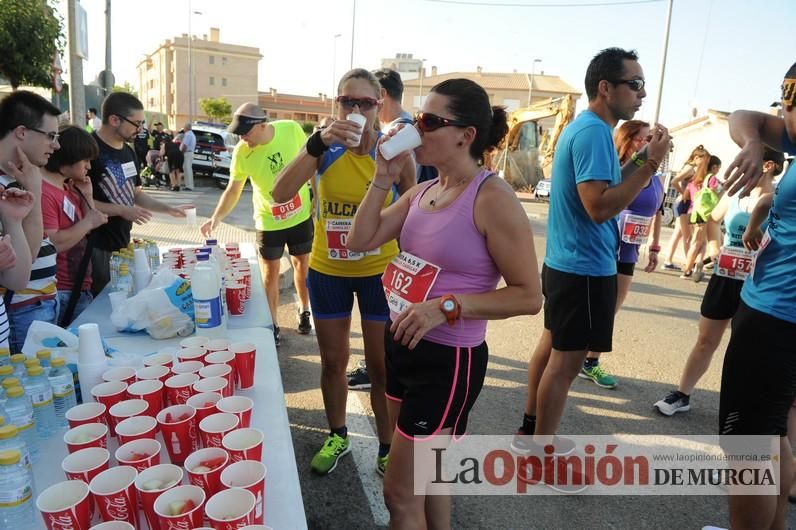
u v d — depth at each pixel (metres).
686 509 2.68
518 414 3.58
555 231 2.68
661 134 2.31
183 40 68.50
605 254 2.57
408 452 1.75
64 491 1.21
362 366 3.99
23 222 2.29
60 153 2.66
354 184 2.48
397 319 1.73
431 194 1.84
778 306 1.81
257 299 2.86
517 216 1.64
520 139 22.05
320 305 2.67
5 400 1.45
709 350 3.53
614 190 2.36
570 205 2.57
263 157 4.08
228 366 1.75
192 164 15.72
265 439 1.57
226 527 1.09
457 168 1.73
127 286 2.66
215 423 1.46
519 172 22.30
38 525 1.26
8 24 12.02
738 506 2.01
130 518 1.21
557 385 2.68
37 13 12.41
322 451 2.85
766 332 1.84
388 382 1.97
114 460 1.47
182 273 2.55
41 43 12.57
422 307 1.65
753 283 1.93
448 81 1.70
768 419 1.89
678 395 3.68
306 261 4.62
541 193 20.83
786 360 1.83
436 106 1.65
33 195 2.21
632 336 5.37
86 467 1.34
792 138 1.88
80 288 2.90
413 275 1.77
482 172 1.71
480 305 1.63
